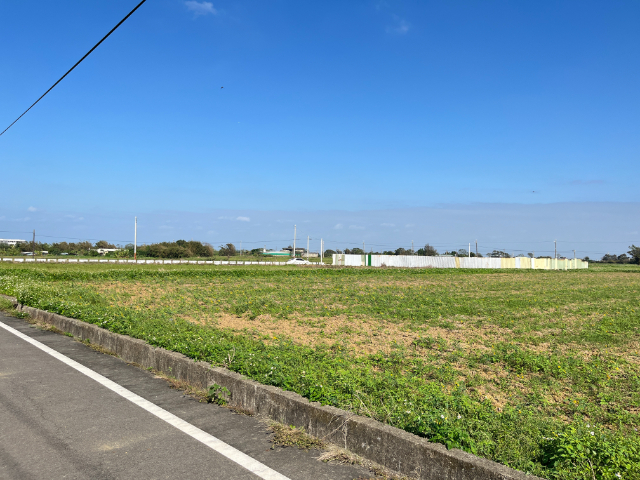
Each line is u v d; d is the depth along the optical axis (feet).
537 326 44.47
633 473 11.73
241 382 19.19
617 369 28.25
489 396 22.61
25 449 14.37
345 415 15.40
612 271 217.77
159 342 25.68
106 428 16.31
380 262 230.68
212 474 13.01
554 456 13.03
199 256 361.10
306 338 36.47
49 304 41.65
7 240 425.69
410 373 25.91
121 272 107.45
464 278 132.57
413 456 13.43
